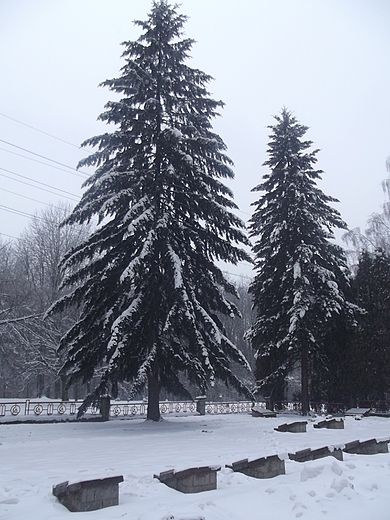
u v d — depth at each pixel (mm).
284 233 26312
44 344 31625
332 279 25328
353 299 26719
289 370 26000
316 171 27516
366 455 9883
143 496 6203
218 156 20188
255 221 28500
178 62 20797
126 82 20078
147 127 19078
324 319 24672
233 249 19062
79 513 5445
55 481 6980
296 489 6723
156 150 19797
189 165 17953
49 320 32000
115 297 18328
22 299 29234
